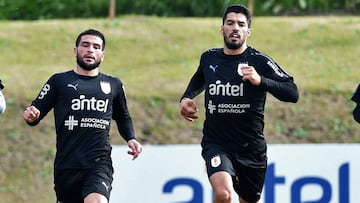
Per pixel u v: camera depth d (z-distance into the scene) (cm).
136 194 3462
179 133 4250
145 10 5816
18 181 4000
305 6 5841
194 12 5825
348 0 5875
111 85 2511
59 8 5816
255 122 2561
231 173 2516
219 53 2591
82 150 2452
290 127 4297
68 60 4844
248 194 2659
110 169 2488
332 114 4391
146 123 4284
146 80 4612
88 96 2470
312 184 3481
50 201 3922
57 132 2480
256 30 5181
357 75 4703
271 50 4959
